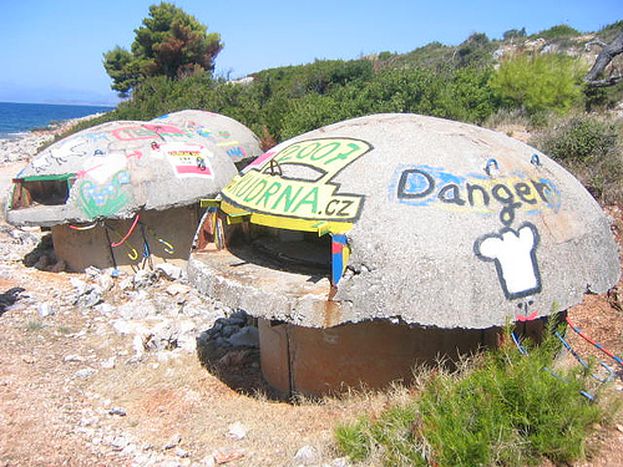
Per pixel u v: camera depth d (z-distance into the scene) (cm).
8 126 6994
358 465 378
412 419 390
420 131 504
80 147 880
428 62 2991
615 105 1689
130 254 865
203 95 2142
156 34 3522
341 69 2320
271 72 3114
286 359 524
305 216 450
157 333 641
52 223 830
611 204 862
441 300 409
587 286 446
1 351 615
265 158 565
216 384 552
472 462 347
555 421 366
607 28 3369
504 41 3509
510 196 452
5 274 877
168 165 863
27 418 472
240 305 468
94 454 427
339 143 514
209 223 573
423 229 423
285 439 445
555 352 450
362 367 486
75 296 775
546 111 1469
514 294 417
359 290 421
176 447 440
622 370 485
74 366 589
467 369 441
